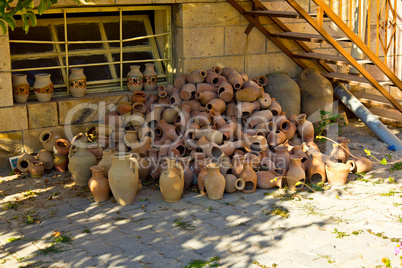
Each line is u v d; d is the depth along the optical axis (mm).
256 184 5781
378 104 8094
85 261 4230
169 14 7555
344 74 8297
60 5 6711
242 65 7984
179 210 5289
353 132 8164
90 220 5062
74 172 5930
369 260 4160
